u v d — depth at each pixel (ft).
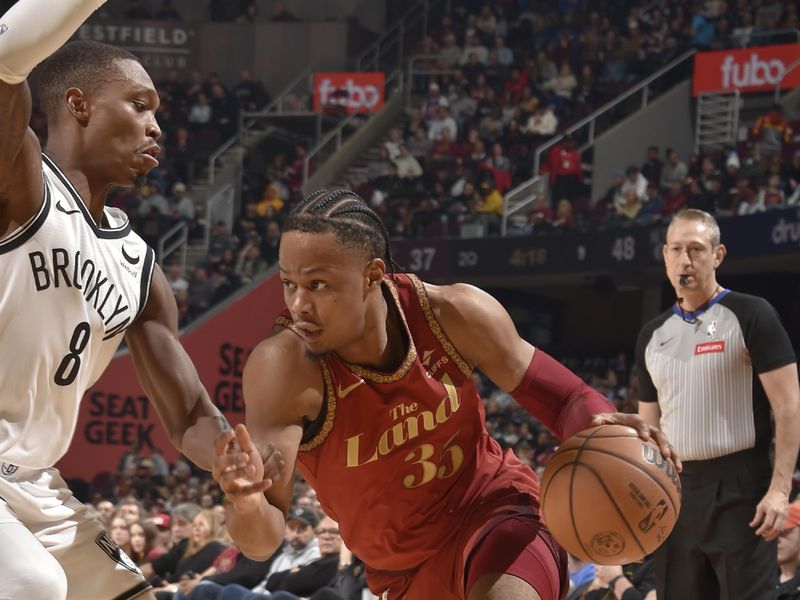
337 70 70.69
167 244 59.16
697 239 13.52
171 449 43.24
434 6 72.23
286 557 23.02
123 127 8.75
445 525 9.12
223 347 46.70
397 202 55.31
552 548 8.82
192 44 71.92
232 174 63.52
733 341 13.32
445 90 65.41
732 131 54.34
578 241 46.55
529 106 60.13
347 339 8.16
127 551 24.82
